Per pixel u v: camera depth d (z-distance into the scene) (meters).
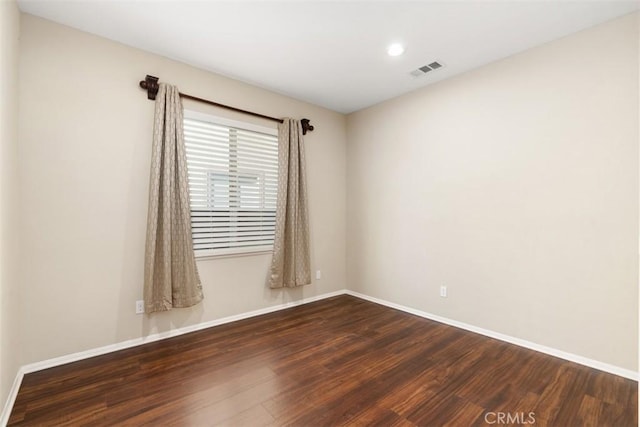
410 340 2.80
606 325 2.25
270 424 1.69
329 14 2.20
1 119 1.64
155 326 2.77
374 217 4.01
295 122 3.69
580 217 2.36
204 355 2.49
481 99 2.94
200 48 2.67
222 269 3.19
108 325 2.53
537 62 2.58
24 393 1.95
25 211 2.17
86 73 2.42
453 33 2.42
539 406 1.85
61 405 1.84
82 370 2.24
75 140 2.37
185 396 1.94
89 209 2.44
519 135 2.68
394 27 2.35
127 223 2.61
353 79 3.25
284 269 3.62
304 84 3.38
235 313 3.29
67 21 2.29
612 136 2.22
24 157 2.17
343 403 1.88
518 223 2.69
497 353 2.54
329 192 4.20
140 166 2.67
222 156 3.15
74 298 2.38
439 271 3.29
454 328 3.10
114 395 1.94
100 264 2.49
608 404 1.86
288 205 3.64
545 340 2.54
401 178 3.67
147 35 2.47
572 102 2.39
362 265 4.17
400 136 3.69
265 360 2.41
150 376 2.17
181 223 2.80
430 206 3.38
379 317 3.42
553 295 2.50
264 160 3.50
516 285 2.71
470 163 3.02
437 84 3.30
